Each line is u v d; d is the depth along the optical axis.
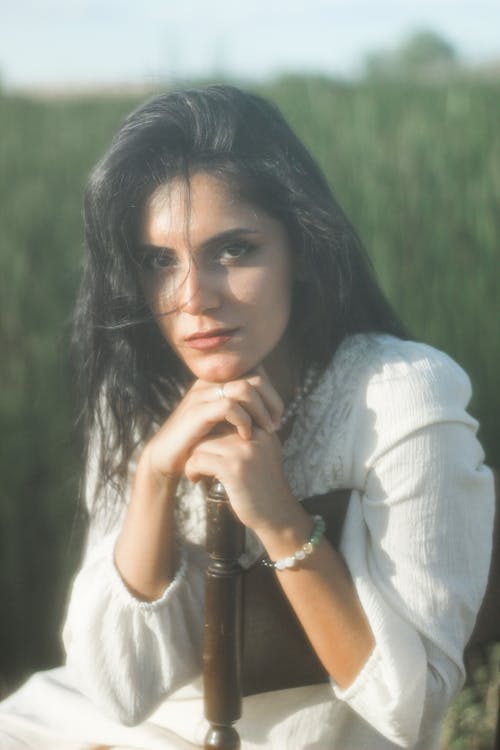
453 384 1.96
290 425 2.04
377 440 1.93
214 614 1.90
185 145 1.87
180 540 2.12
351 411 1.96
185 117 1.88
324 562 1.88
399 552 1.90
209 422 1.87
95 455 2.25
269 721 2.03
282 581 1.89
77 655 2.06
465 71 10.18
